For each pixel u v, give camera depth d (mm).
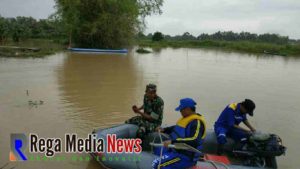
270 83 15961
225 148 5836
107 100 10000
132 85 12719
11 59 20328
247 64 26219
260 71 21359
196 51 43781
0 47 26156
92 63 19938
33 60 20312
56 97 10109
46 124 7414
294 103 11398
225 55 37406
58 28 32469
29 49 25984
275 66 25922
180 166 4387
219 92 12594
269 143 5254
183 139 4281
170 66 20938
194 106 4430
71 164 5434
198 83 14445
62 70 16156
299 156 6469
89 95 10586
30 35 48781
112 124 7664
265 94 12844
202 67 21547
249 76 18250
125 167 4922
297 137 7664
